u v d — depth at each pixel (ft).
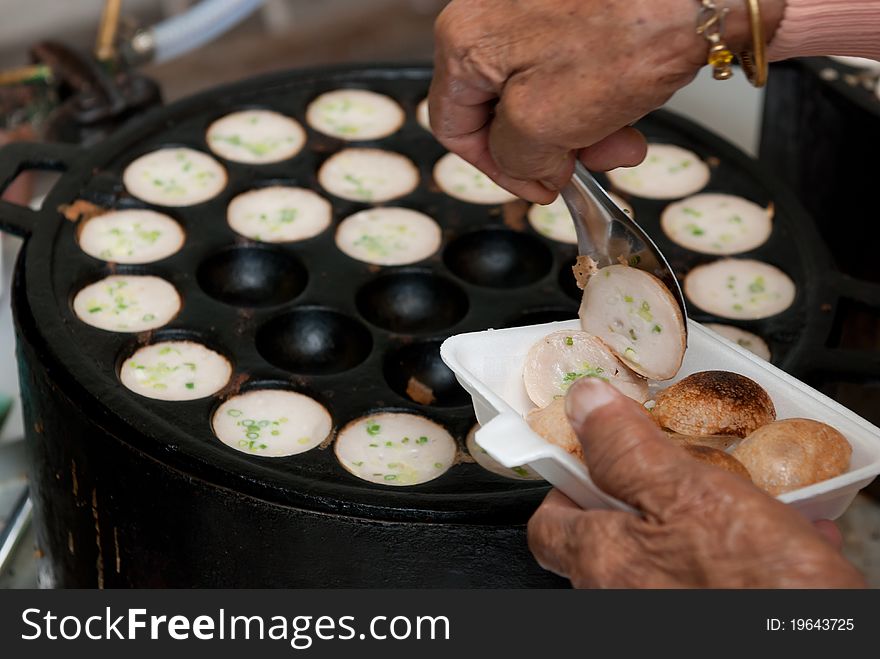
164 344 6.17
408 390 6.31
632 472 3.60
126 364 6.02
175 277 6.52
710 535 3.43
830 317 6.28
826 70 7.88
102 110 8.34
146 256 6.73
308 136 7.82
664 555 3.53
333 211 7.22
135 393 5.72
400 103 8.21
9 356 7.51
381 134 7.94
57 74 8.59
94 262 6.48
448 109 4.51
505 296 6.60
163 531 5.28
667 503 3.52
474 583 4.99
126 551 5.51
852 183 7.82
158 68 12.53
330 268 6.71
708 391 4.43
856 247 7.94
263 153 7.64
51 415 5.59
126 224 6.93
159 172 7.37
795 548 3.33
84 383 5.45
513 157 4.41
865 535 7.42
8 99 8.64
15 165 7.04
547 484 5.38
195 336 6.16
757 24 3.97
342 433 5.78
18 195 8.55
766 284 6.84
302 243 6.89
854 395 7.49
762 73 4.09
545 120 4.17
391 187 7.53
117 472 5.30
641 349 4.69
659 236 7.18
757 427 4.39
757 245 7.13
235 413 5.83
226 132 7.81
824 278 6.59
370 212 7.30
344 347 6.47
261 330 6.28
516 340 4.79
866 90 7.66
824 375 5.79
